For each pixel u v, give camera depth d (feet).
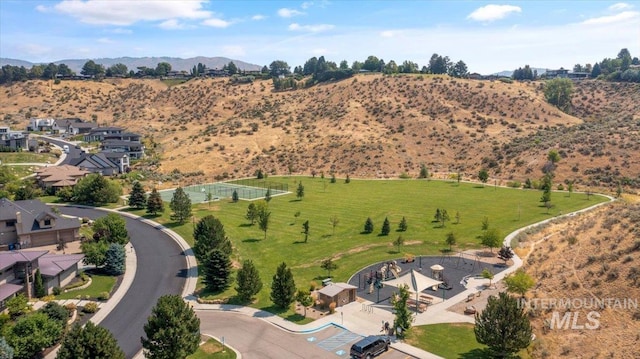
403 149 523.29
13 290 157.79
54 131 627.87
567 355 117.60
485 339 120.78
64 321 145.18
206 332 146.00
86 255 200.23
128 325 151.94
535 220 279.28
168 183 429.79
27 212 242.58
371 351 128.67
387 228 260.21
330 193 378.53
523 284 147.13
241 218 295.48
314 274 199.00
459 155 503.20
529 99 640.58
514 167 440.45
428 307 164.55
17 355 123.85
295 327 149.07
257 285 170.19
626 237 155.22
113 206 330.13
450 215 299.79
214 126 643.04
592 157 410.11
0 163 414.62
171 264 211.82
